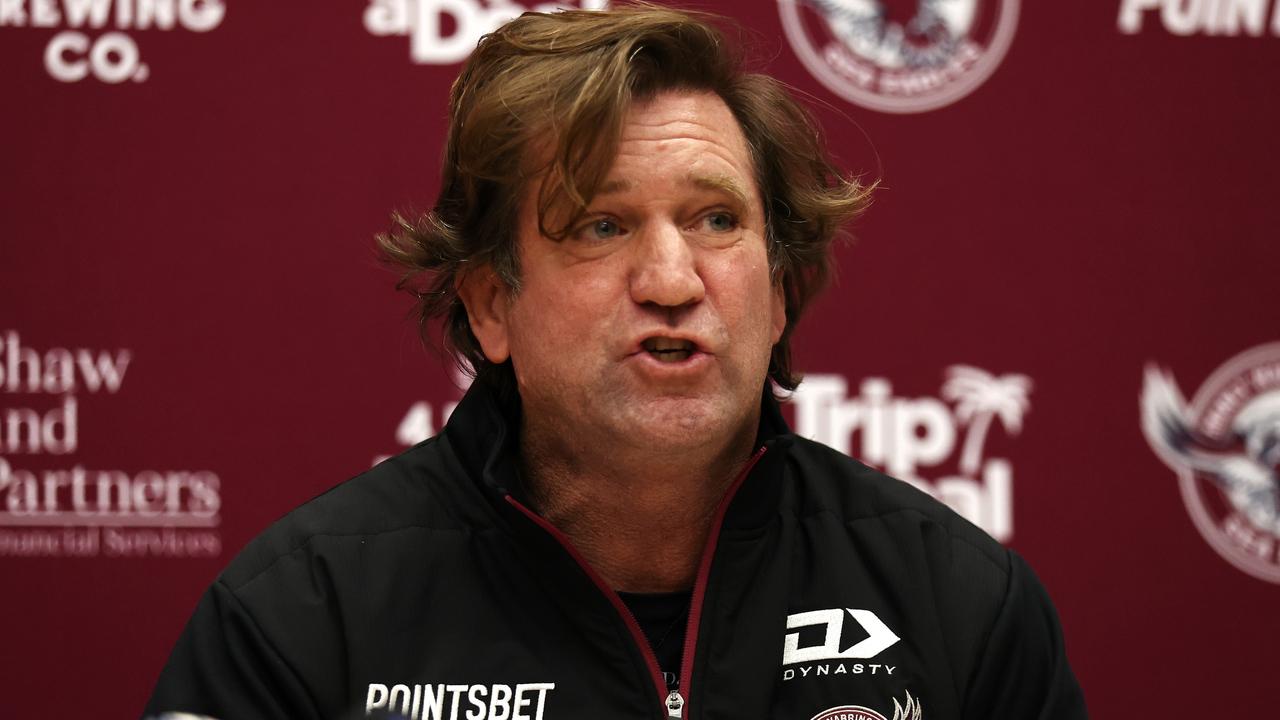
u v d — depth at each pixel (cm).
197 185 526
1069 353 542
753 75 289
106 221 523
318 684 258
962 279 543
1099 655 540
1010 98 543
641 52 258
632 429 247
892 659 272
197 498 525
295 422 528
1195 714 541
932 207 542
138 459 523
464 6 533
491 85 264
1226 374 543
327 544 271
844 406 540
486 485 264
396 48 532
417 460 289
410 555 272
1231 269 542
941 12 541
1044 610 288
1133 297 543
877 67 541
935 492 540
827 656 272
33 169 521
